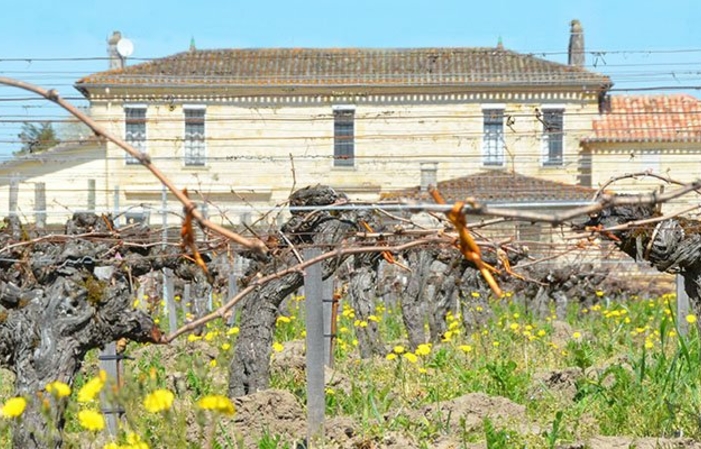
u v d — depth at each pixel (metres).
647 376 12.99
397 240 12.67
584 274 28.47
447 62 52.84
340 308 21.67
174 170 48.84
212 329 18.77
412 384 13.56
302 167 49.03
